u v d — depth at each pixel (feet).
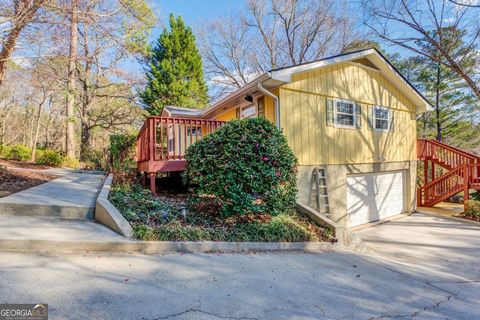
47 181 22.18
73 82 46.42
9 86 56.44
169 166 22.25
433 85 60.08
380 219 31.30
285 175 16.55
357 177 29.50
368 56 29.71
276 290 9.43
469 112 60.90
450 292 11.43
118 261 10.10
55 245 10.29
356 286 10.70
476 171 32.07
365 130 29.86
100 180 24.86
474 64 39.37
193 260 11.19
